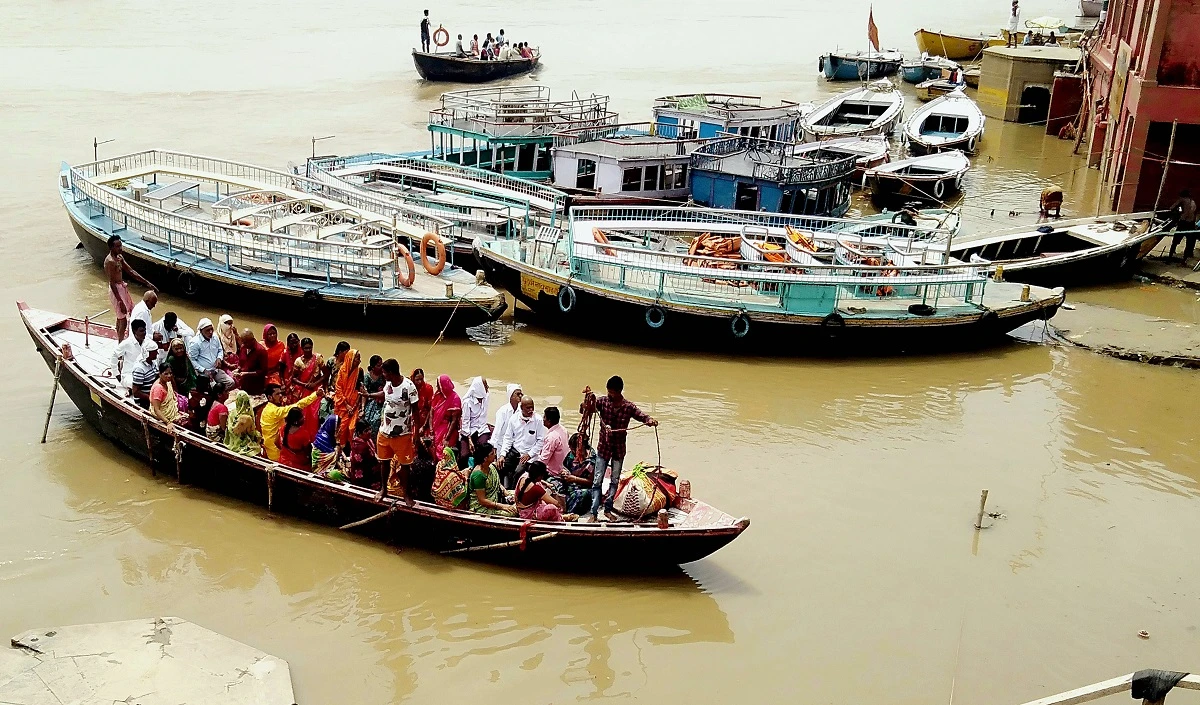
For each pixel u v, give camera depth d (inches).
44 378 747.4
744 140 1255.5
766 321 829.8
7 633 474.0
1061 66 1982.0
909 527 594.6
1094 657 487.5
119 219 979.3
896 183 1346.0
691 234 1033.5
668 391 777.6
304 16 3223.4
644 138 1240.8
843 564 556.1
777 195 1107.3
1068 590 539.8
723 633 497.4
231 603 503.5
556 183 1192.8
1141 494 643.5
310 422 570.6
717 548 512.4
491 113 1451.8
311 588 517.0
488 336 877.8
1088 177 1534.2
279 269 885.8
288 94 1998.0
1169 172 1227.2
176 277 900.0
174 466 607.8
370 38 2815.0
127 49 2450.8
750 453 679.7
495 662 470.9
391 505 534.0
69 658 434.3
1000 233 1110.4
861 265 864.3
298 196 1005.2
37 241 1059.3
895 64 2372.0
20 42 2475.4
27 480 605.6
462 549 535.5
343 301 843.4
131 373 629.6
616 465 526.9
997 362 856.9
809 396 776.9
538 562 527.2
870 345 856.9
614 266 872.3
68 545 545.0
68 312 868.6
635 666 471.5
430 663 468.1
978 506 621.6
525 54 2300.7
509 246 952.9
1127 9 1384.1
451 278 898.1
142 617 490.3
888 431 722.2
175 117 1733.5
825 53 2864.2
